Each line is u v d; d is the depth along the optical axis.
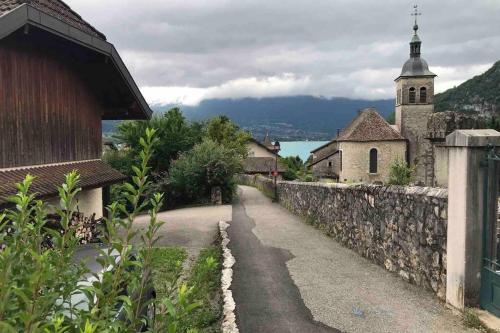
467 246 5.29
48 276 1.66
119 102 11.30
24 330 1.51
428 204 6.41
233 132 41.91
